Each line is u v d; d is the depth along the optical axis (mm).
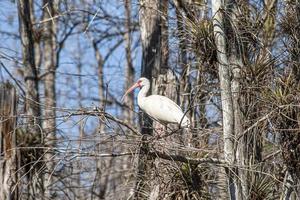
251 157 15961
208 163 15531
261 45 16438
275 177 15836
